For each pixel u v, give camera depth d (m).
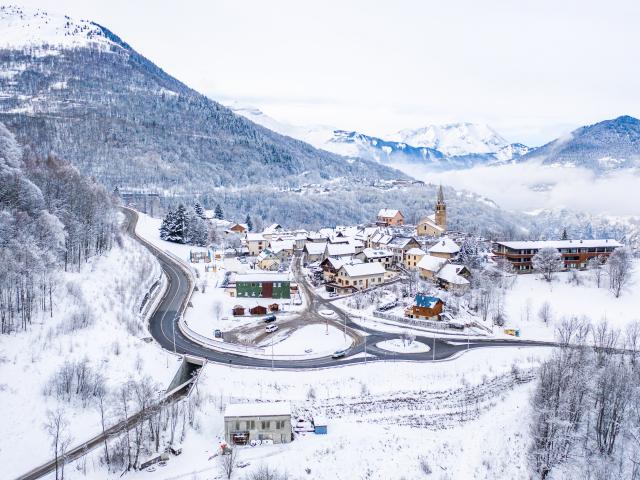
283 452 61.81
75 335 82.69
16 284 81.44
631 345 104.38
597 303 127.94
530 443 66.25
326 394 81.94
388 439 65.88
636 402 70.25
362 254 171.50
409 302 133.62
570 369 73.38
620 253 139.12
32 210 101.50
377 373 91.25
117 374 76.44
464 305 131.12
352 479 57.75
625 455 63.31
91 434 63.12
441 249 164.62
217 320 119.38
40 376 69.50
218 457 60.31
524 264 155.88
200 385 80.88
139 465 57.62
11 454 56.75
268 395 79.94
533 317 123.12
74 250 117.12
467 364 97.25
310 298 139.50
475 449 65.44
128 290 117.62
